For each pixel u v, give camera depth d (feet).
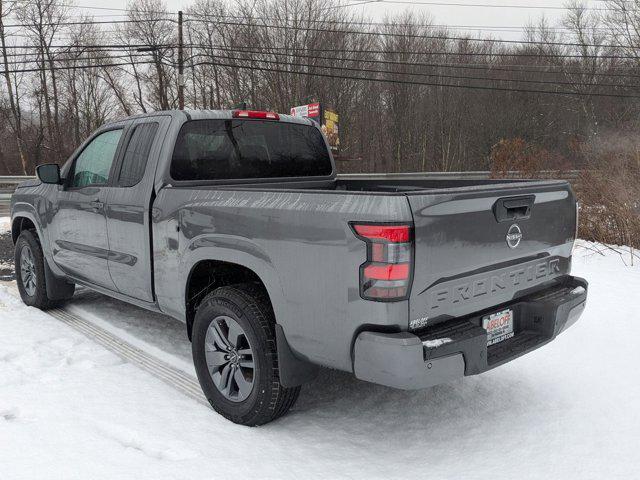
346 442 10.18
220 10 136.15
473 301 9.48
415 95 162.09
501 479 9.05
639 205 27.71
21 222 19.48
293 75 133.69
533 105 152.87
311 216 9.16
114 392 11.76
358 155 156.25
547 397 12.14
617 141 32.65
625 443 10.18
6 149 151.23
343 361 9.09
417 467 9.39
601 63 139.44
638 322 17.07
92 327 16.62
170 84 147.84
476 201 9.24
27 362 13.39
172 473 8.64
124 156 13.98
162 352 14.47
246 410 10.43
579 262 25.41
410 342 8.29
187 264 11.68
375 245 8.36
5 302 19.30
